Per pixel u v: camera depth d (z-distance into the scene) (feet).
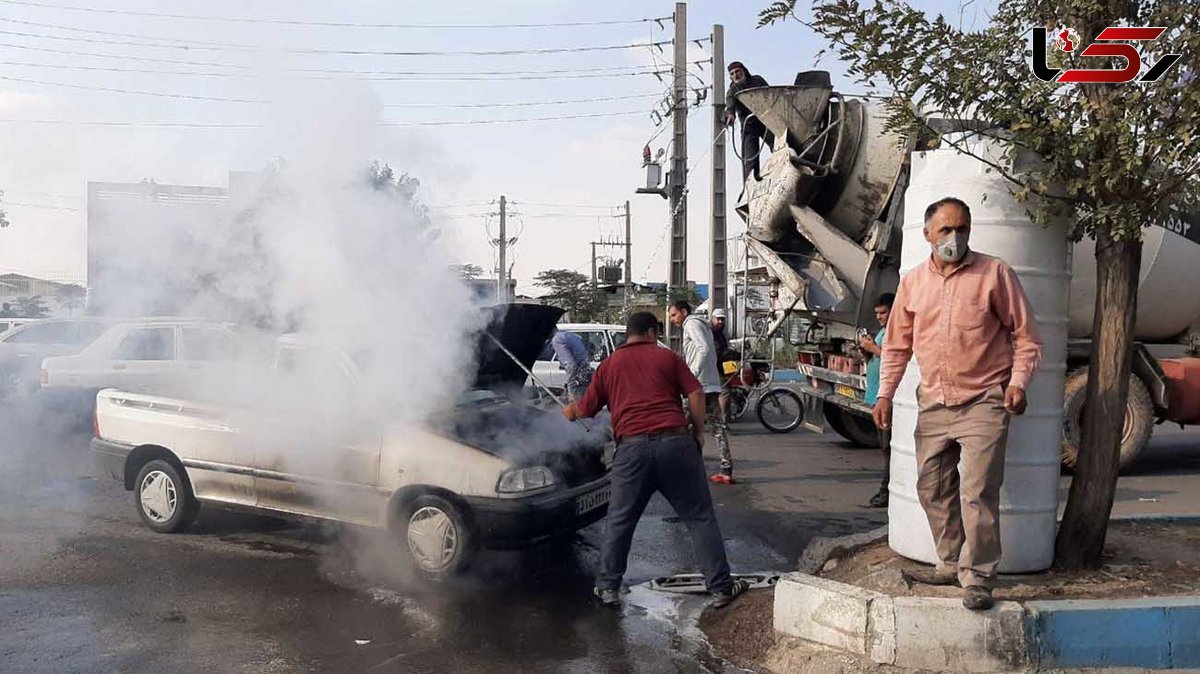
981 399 14.46
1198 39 14.46
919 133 16.31
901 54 16.15
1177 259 33.30
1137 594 15.34
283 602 18.53
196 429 22.79
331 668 15.29
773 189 36.45
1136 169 15.01
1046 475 16.39
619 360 18.57
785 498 29.30
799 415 45.88
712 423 31.96
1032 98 15.67
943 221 14.48
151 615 17.71
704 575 18.25
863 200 35.01
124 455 23.77
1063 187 16.11
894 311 15.64
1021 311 14.20
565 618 17.88
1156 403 33.42
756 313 41.93
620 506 18.42
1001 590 15.52
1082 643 14.29
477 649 16.20
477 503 19.12
